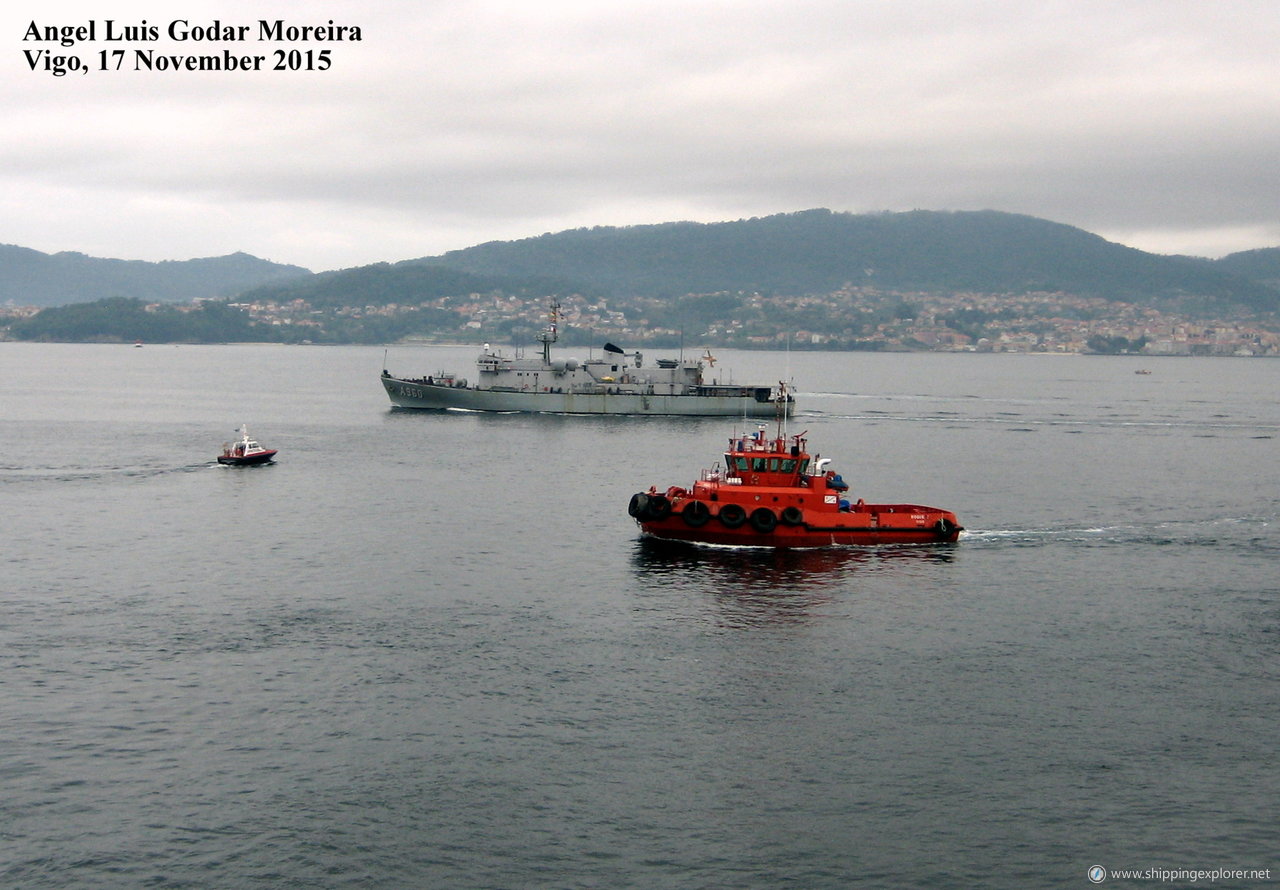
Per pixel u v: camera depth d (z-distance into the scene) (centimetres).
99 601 7075
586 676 5831
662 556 8338
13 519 9662
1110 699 5584
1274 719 5353
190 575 7731
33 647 6178
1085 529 9506
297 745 5009
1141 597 7288
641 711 5406
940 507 10638
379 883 4072
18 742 4997
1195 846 4341
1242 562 8262
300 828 4378
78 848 4238
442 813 4488
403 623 6662
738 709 5444
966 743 5106
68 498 10788
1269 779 4803
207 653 6106
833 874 4162
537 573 7831
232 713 5322
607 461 13712
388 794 4619
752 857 4247
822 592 7375
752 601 7156
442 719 5284
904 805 4597
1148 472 13312
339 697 5516
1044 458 14562
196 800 4556
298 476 12344
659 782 4741
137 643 6259
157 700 5459
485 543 8775
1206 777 4819
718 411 19612
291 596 7225
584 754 4966
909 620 6794
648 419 19162
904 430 18275
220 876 4100
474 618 6775
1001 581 7662
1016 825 4472
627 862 4206
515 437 16375
